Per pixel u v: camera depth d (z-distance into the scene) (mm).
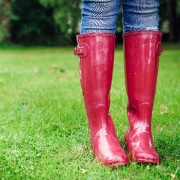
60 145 1314
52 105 2037
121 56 7543
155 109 1908
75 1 13773
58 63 5738
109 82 1172
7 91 2672
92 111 1186
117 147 1110
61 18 14250
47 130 1516
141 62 1151
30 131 1465
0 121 1688
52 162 1102
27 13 17250
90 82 1153
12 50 12516
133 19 1161
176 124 1555
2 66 5148
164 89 2480
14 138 1350
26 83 3145
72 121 1649
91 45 1124
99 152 1116
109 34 1130
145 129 1179
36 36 17484
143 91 1171
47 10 17172
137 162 1081
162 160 1136
